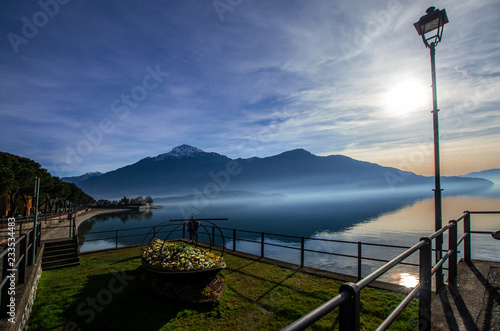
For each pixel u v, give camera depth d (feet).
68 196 250.98
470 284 14.21
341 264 118.83
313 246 182.29
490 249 152.25
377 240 210.38
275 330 17.12
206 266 22.88
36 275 24.81
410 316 16.80
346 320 5.31
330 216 431.84
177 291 21.99
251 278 26.21
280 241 215.10
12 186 102.53
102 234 200.34
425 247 10.37
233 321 18.34
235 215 488.85
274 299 21.20
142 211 516.73
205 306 20.30
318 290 22.45
